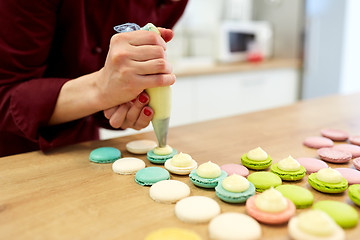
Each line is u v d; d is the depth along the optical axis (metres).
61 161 0.56
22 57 0.63
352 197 0.41
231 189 0.42
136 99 0.56
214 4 2.39
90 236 0.34
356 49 2.23
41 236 0.34
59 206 0.40
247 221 0.35
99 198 0.43
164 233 0.33
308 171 0.51
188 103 1.73
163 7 0.84
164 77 0.52
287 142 0.66
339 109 0.92
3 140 0.78
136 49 0.51
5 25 0.60
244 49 2.27
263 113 0.90
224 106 1.91
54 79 0.64
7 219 0.37
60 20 0.68
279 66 2.13
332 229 0.32
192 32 2.27
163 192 0.42
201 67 1.88
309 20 2.25
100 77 0.57
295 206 0.40
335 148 0.60
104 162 0.55
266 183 0.45
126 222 0.37
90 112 0.62
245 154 0.56
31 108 0.61
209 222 0.37
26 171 0.52
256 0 2.56
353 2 2.10
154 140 0.68
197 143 0.65
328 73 2.26
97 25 0.75
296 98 2.39
